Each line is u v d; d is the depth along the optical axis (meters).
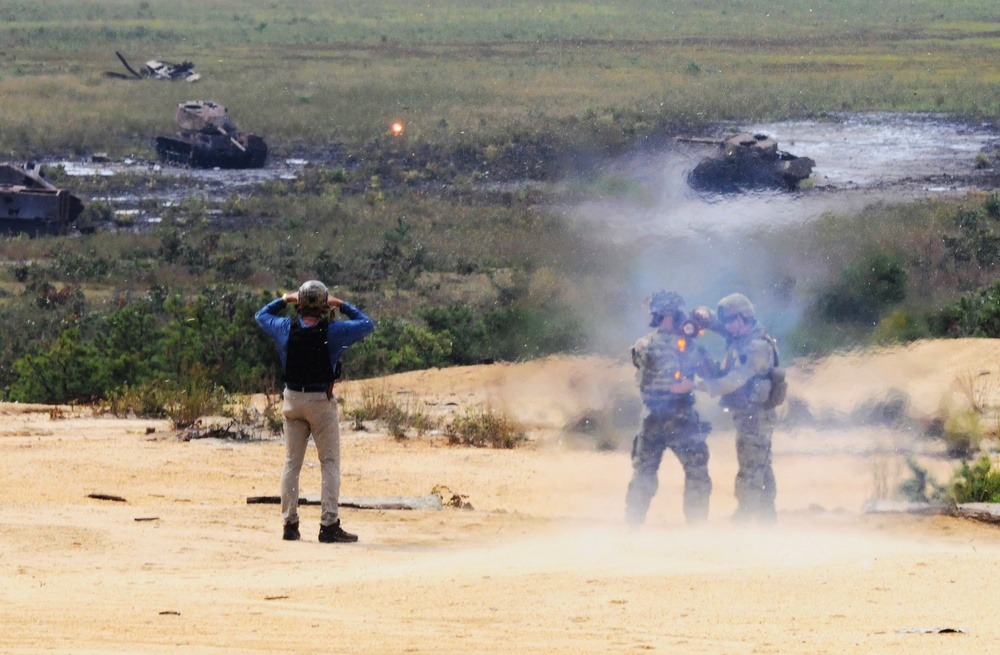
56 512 36.88
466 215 167.25
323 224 163.50
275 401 65.75
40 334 102.44
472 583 26.48
